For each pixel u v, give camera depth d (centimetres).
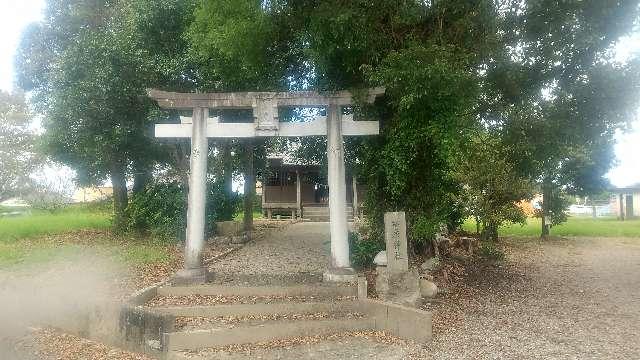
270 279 1024
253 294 936
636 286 1234
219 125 1040
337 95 1024
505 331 816
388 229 935
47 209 3291
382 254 1041
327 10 966
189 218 1016
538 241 2316
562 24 1088
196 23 1277
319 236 2005
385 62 990
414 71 925
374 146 1141
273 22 1083
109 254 1402
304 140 1811
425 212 1134
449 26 1093
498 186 1678
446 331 812
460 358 683
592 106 1198
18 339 744
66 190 3828
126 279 1068
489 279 1316
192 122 1045
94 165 1791
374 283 986
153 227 1759
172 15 1520
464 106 995
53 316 830
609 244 2205
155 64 1549
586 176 2520
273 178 3272
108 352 718
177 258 1370
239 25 1052
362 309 860
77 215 2708
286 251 1519
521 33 1158
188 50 1473
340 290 930
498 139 1438
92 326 787
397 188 1097
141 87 1582
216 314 834
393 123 1070
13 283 970
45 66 2066
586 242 2280
